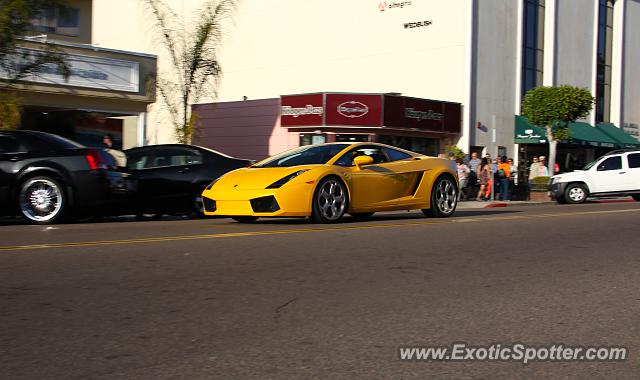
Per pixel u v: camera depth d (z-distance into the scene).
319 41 33.94
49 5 14.56
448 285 6.20
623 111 37.53
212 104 33.06
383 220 11.66
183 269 6.55
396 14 30.78
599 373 3.99
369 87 31.84
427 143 28.56
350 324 4.84
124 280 6.02
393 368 3.96
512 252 8.22
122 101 20.86
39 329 4.57
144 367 3.88
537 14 32.31
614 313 5.37
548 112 27.03
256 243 8.25
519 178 31.06
